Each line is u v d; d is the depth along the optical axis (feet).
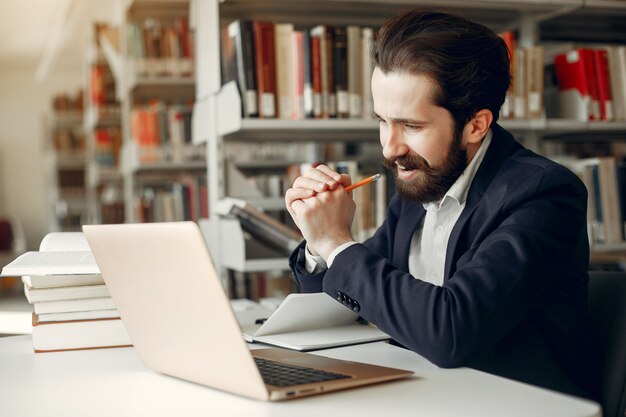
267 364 3.34
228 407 2.79
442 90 3.86
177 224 2.82
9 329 4.75
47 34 27.96
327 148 11.50
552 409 2.71
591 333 4.11
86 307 4.04
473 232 4.04
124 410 2.81
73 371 3.51
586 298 4.08
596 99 8.87
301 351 3.79
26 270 3.91
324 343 3.88
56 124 29.22
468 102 3.92
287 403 2.81
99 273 3.98
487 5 8.38
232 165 8.40
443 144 3.97
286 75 7.98
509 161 4.14
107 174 19.86
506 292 3.53
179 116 12.69
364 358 3.64
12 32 27.40
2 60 32.14
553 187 3.92
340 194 3.95
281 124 7.83
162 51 12.69
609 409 4.06
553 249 3.76
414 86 3.86
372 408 2.73
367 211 8.29
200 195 11.19
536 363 3.86
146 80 12.64
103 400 2.97
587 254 4.05
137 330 3.41
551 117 9.29
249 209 7.26
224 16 8.50
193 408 2.80
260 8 8.39
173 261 2.91
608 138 9.91
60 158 28.86
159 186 14.47
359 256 3.73
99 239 3.29
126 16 13.12
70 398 3.02
